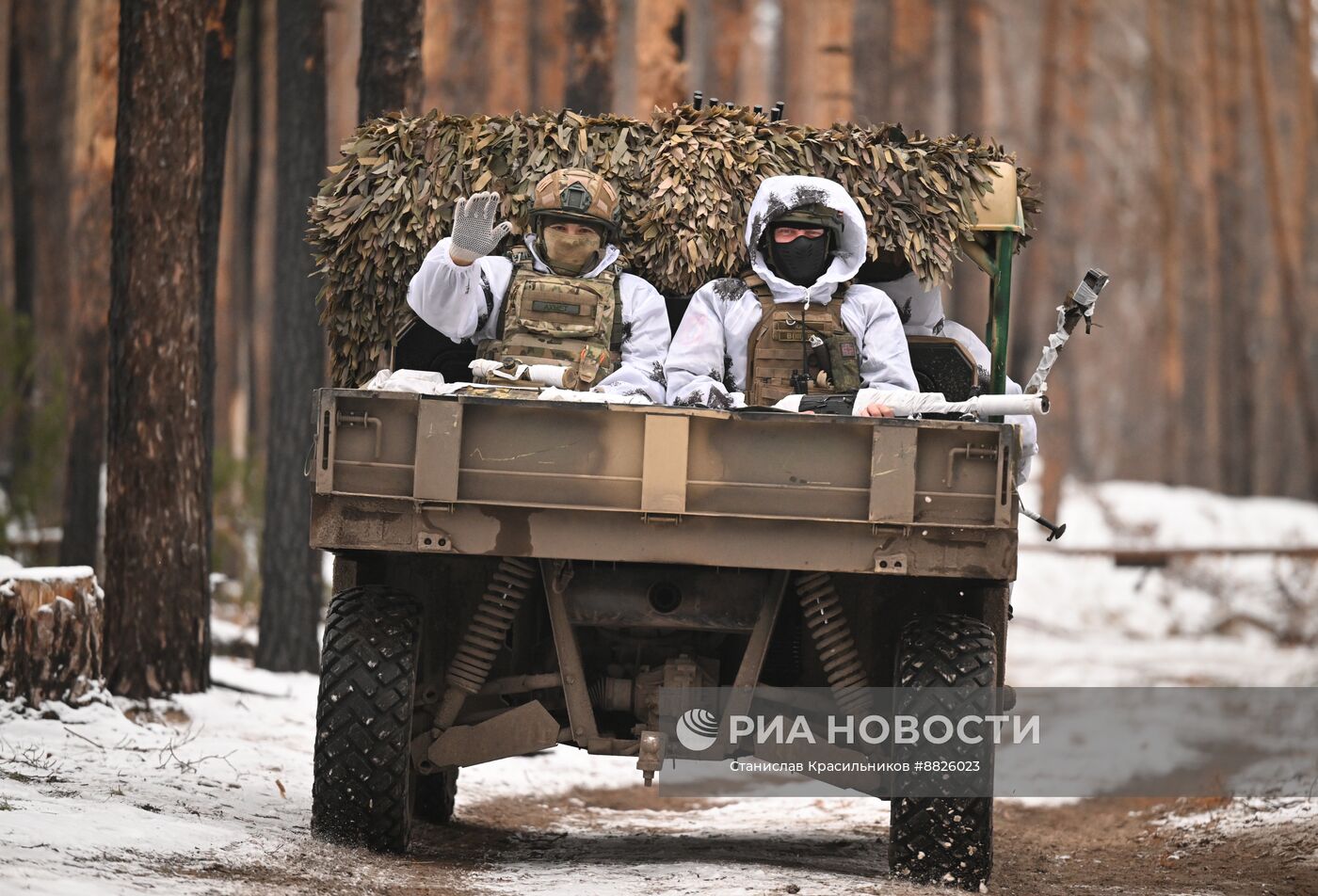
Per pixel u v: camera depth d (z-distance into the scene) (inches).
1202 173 5349.4
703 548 823.7
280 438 1838.1
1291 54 5679.1
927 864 846.5
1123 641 3577.8
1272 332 6200.8
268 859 803.4
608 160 1077.8
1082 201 4990.2
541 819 1278.3
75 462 1982.0
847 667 897.5
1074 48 4928.6
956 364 1063.6
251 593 2420.0
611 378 1015.0
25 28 3208.7
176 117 1453.0
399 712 861.8
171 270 1457.9
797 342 1027.3
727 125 1090.1
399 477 819.4
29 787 903.1
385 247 1042.1
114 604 1454.2
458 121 1072.2
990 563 817.5
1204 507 4945.9
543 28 3786.9
